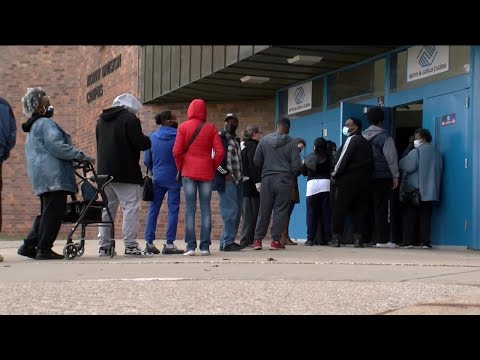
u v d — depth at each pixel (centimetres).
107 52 1911
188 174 891
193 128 891
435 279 579
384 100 1256
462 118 1064
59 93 2184
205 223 909
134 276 605
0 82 2192
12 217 2191
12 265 731
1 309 415
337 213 1064
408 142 1235
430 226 1090
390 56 1245
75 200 848
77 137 2152
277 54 1280
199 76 1461
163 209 1642
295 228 1533
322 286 525
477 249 1016
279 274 621
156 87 1641
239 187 1017
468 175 1046
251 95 1638
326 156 1161
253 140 1078
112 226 849
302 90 1512
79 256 851
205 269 672
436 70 1126
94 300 451
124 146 850
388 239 1110
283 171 999
